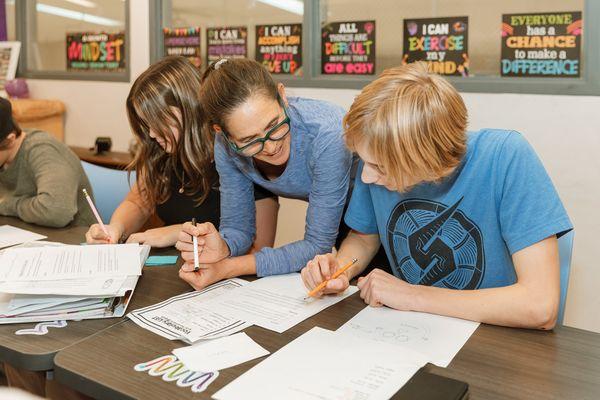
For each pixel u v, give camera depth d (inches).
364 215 52.5
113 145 132.2
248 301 45.3
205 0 118.0
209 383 32.9
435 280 49.4
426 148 36.6
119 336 39.3
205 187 66.3
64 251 51.6
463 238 47.1
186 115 62.4
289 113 50.6
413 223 48.9
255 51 113.3
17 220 73.9
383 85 38.2
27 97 140.1
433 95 37.0
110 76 129.4
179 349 37.1
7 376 45.8
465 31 92.7
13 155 77.2
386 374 33.0
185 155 64.1
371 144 37.4
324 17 105.7
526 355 36.4
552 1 84.9
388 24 99.6
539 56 87.2
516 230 42.4
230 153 53.9
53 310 42.9
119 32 128.1
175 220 73.0
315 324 40.9
